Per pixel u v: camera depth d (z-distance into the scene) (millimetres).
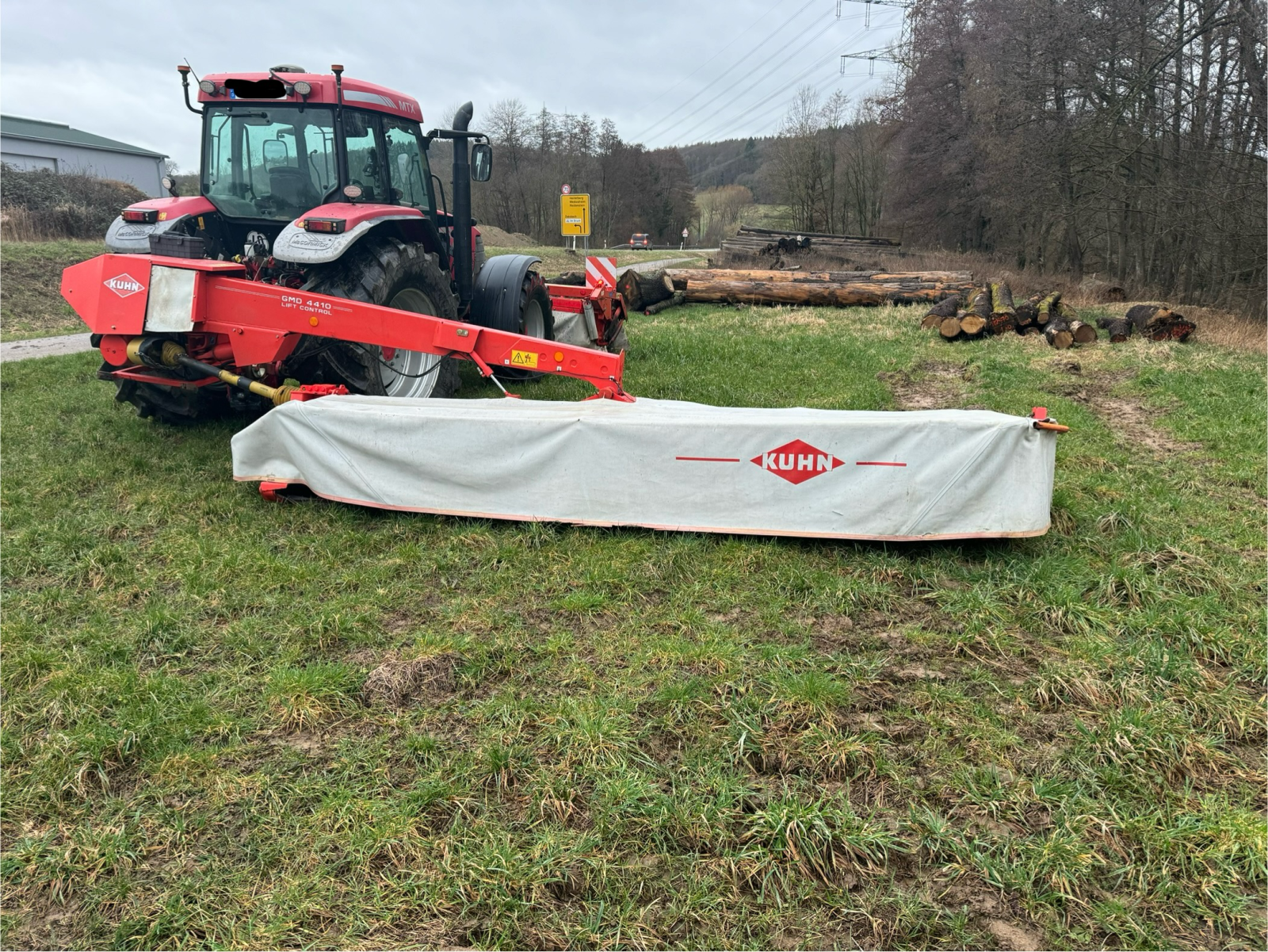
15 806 2488
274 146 6379
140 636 3430
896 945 2027
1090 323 11789
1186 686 2994
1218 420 6566
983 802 2451
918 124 28844
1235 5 14555
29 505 4973
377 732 2814
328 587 3887
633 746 2680
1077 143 18203
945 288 15508
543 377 8141
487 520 4523
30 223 19625
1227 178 15188
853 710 2895
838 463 4008
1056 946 2021
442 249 7191
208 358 5379
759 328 12633
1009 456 3869
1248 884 2203
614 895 2170
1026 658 3234
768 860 2234
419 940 2043
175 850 2330
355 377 5785
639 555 4094
